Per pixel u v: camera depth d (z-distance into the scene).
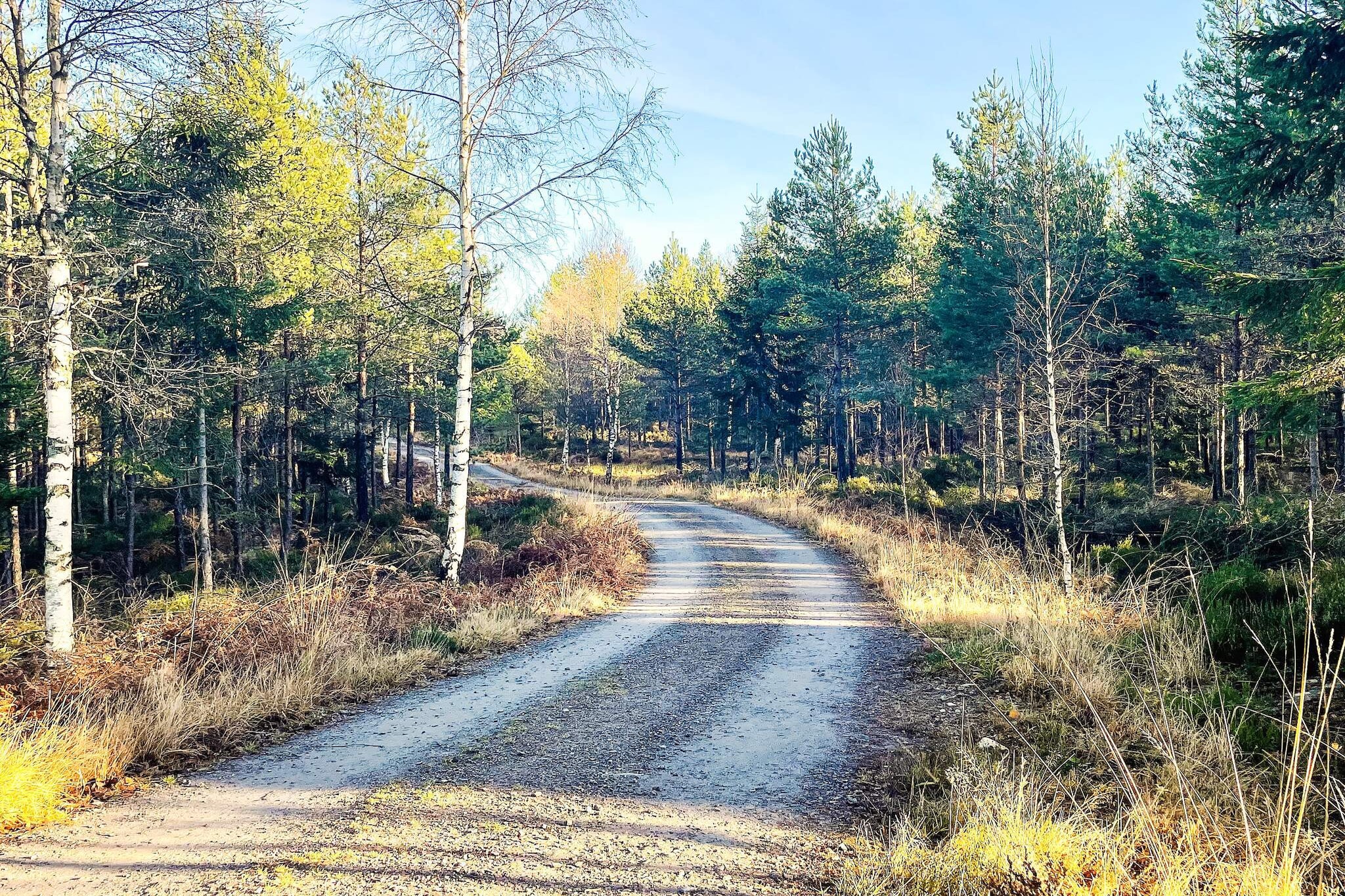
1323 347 10.87
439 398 30.72
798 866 4.28
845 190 32.88
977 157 26.81
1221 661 7.90
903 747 6.28
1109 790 5.03
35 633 8.54
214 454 20.70
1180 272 23.58
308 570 13.40
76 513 22.97
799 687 8.30
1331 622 7.41
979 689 7.60
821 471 40.19
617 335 49.41
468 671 9.12
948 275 30.62
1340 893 3.63
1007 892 3.74
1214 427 26.91
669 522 26.22
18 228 9.06
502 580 14.37
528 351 61.16
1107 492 27.41
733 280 44.06
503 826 4.75
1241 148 13.03
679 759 6.09
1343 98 11.92
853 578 15.94
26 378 12.02
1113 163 40.56
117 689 7.09
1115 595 11.09
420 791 5.35
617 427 53.62
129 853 4.30
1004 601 11.02
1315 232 18.17
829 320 34.41
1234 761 4.62
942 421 35.53
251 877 4.01
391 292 14.90
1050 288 16.09
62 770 5.21
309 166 21.69
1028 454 24.52
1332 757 5.16
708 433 56.44
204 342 17.25
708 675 8.81
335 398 26.78
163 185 9.74
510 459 54.72
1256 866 3.55
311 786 5.46
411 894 3.85
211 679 7.64
